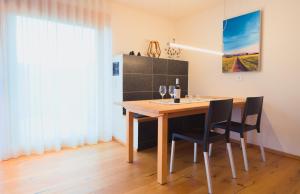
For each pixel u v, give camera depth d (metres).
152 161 2.65
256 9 3.07
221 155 2.87
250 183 2.08
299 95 2.68
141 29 3.95
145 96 3.52
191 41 4.14
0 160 2.59
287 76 2.78
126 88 3.29
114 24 3.58
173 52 4.38
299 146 2.71
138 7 3.75
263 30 3.01
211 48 3.77
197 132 2.32
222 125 2.57
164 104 2.40
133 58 3.36
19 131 2.74
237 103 2.78
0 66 2.52
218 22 3.63
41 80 2.83
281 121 2.87
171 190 1.94
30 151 2.80
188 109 2.14
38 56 2.78
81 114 3.23
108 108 3.51
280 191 1.93
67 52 3.04
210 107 1.94
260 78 3.07
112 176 2.22
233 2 3.37
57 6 2.91
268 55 2.96
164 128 2.06
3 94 2.56
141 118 3.04
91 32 3.26
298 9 2.64
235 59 3.34
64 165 2.50
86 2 3.19
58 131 3.01
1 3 2.49
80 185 2.02
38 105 2.83
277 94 2.89
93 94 3.33
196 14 4.02
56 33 2.91
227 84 3.53
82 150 3.05
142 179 2.15
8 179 2.13
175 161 2.66
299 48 2.65
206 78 3.88
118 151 3.01
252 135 3.22
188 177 2.21
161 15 4.16
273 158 2.76
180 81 4.07
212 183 2.08
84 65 3.22
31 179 2.13
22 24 2.65
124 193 1.88
